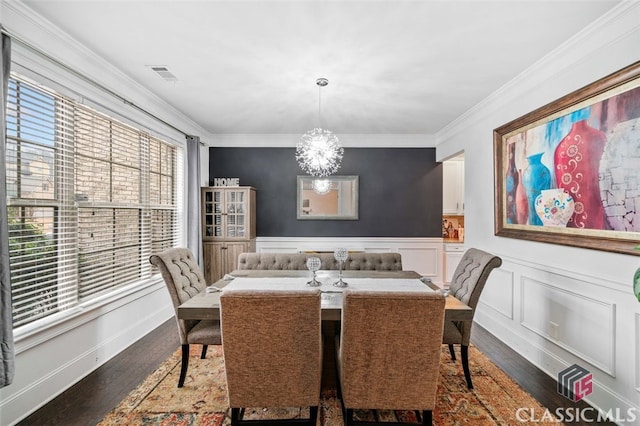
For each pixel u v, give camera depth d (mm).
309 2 1746
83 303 2326
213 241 4441
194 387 2172
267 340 1564
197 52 2299
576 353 2117
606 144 1864
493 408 1956
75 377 2223
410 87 2926
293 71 2604
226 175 4883
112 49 2254
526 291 2645
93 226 2480
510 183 2809
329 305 1885
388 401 1616
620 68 1795
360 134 4852
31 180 1949
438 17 1870
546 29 1980
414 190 4902
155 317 3277
